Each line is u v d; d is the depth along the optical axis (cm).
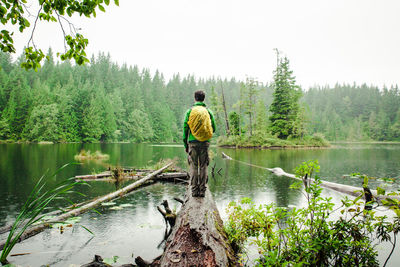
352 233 219
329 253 218
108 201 588
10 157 1605
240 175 1022
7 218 429
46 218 424
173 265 220
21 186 712
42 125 4594
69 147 3216
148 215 475
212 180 898
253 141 3631
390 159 1806
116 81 9044
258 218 301
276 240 251
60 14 263
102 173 960
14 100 4888
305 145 3897
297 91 4538
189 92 10631
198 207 340
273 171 1126
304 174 257
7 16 257
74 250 317
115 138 6462
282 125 4359
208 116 389
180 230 280
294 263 204
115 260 285
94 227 405
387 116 10431
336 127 9869
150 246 331
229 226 343
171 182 902
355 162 1588
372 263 226
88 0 249
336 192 686
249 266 265
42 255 301
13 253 304
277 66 4553
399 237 351
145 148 3512
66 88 6116
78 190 699
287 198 608
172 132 8562
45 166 1177
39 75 7331
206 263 222
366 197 302
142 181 810
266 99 9900
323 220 232
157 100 9394
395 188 727
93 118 5744
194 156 395
